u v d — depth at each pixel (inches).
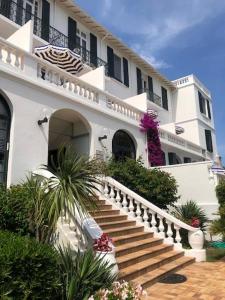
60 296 185.0
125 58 850.8
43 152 396.5
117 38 786.2
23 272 158.4
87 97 502.6
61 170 247.0
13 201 273.0
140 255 318.0
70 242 273.6
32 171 368.8
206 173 571.5
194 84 1070.4
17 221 265.0
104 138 515.5
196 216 506.6
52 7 649.6
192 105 1052.5
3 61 372.5
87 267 201.3
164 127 866.8
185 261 349.7
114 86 766.5
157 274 293.1
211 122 1181.7
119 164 501.7
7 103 372.5
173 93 1103.0
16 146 362.9
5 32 553.6
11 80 374.3
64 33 664.4
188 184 585.9
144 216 418.9
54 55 507.2
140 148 615.8
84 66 642.2
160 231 405.1
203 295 247.0
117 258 300.8
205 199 562.6
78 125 526.0
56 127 526.9
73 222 281.7
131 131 598.5
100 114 522.6
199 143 1015.6
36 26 604.7
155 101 960.9
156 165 629.9
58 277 179.0
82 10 692.1
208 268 338.0
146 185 484.7
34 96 401.7
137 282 265.6
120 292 176.9
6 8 564.7
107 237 249.0
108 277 211.9
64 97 449.1
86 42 732.7
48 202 238.1
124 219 417.7
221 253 421.4
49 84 427.2
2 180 350.9
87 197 247.0
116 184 448.8
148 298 240.2
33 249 168.7
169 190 497.4
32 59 409.1
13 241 177.9
